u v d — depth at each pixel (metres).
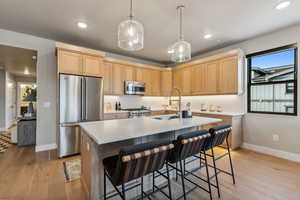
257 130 3.34
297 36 2.78
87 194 1.76
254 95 3.45
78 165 2.65
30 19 2.57
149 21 2.64
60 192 1.90
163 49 4.18
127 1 2.08
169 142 1.34
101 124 2.03
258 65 3.38
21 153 3.21
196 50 4.21
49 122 3.45
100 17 2.51
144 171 1.26
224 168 2.51
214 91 3.89
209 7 2.23
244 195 1.82
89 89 3.31
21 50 3.26
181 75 4.87
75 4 2.16
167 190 1.93
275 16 2.48
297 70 2.80
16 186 2.02
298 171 2.41
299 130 2.77
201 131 1.66
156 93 5.13
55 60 3.47
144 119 2.49
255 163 2.70
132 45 2.17
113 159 1.48
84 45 3.82
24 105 7.36
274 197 1.79
